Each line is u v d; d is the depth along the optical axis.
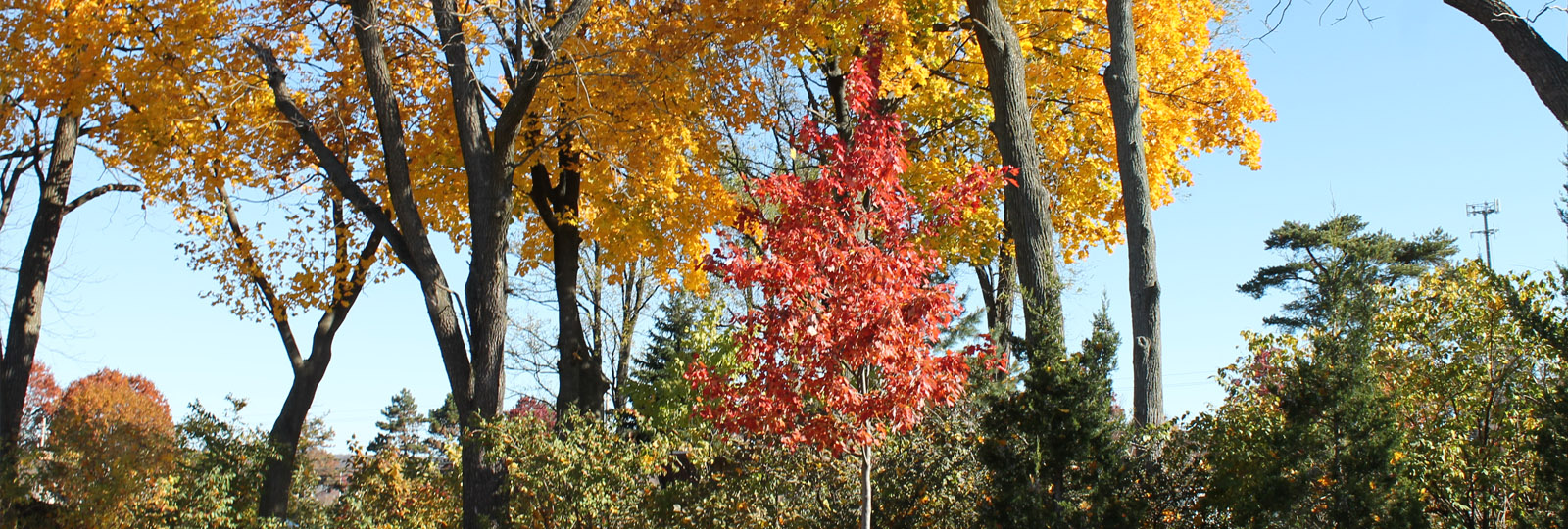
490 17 13.03
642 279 25.91
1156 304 11.14
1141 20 16.97
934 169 18.53
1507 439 9.75
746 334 9.33
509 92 15.75
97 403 41.53
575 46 14.00
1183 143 17.89
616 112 14.03
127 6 14.15
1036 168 12.23
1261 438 9.30
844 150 9.52
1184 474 9.30
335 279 17.33
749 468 10.59
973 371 10.70
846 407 8.99
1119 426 9.41
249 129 13.79
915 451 10.07
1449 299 10.34
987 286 22.25
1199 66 17.97
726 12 13.06
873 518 9.79
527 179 16.69
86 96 14.15
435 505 16.62
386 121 13.46
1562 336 8.88
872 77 10.32
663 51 13.38
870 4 13.46
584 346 17.61
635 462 11.83
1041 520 8.58
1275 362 9.87
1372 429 8.71
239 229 17.81
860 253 8.99
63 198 17.66
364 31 13.46
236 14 14.02
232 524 15.46
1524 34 7.75
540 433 11.77
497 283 13.12
